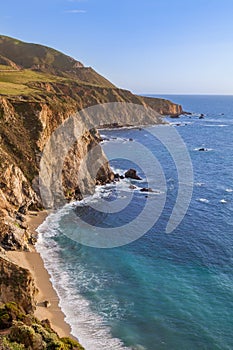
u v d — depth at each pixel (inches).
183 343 1105.4
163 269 1568.7
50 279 1428.4
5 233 1593.3
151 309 1270.9
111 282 1441.9
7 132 2361.0
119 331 1144.2
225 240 1888.5
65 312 1222.9
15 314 999.0
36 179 2260.1
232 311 1270.9
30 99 3034.0
